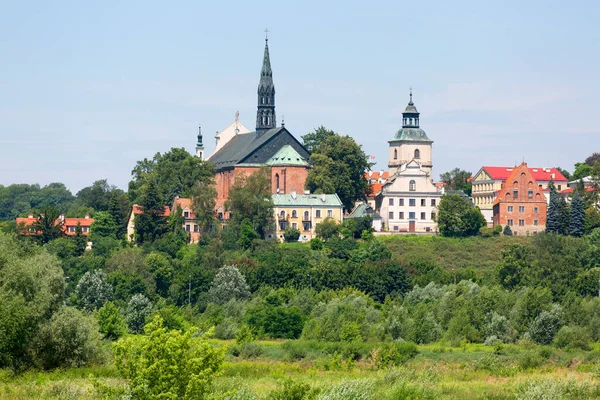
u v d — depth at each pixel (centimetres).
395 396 15788
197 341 12038
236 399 12744
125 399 11781
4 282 19088
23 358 19000
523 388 16412
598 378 18950
